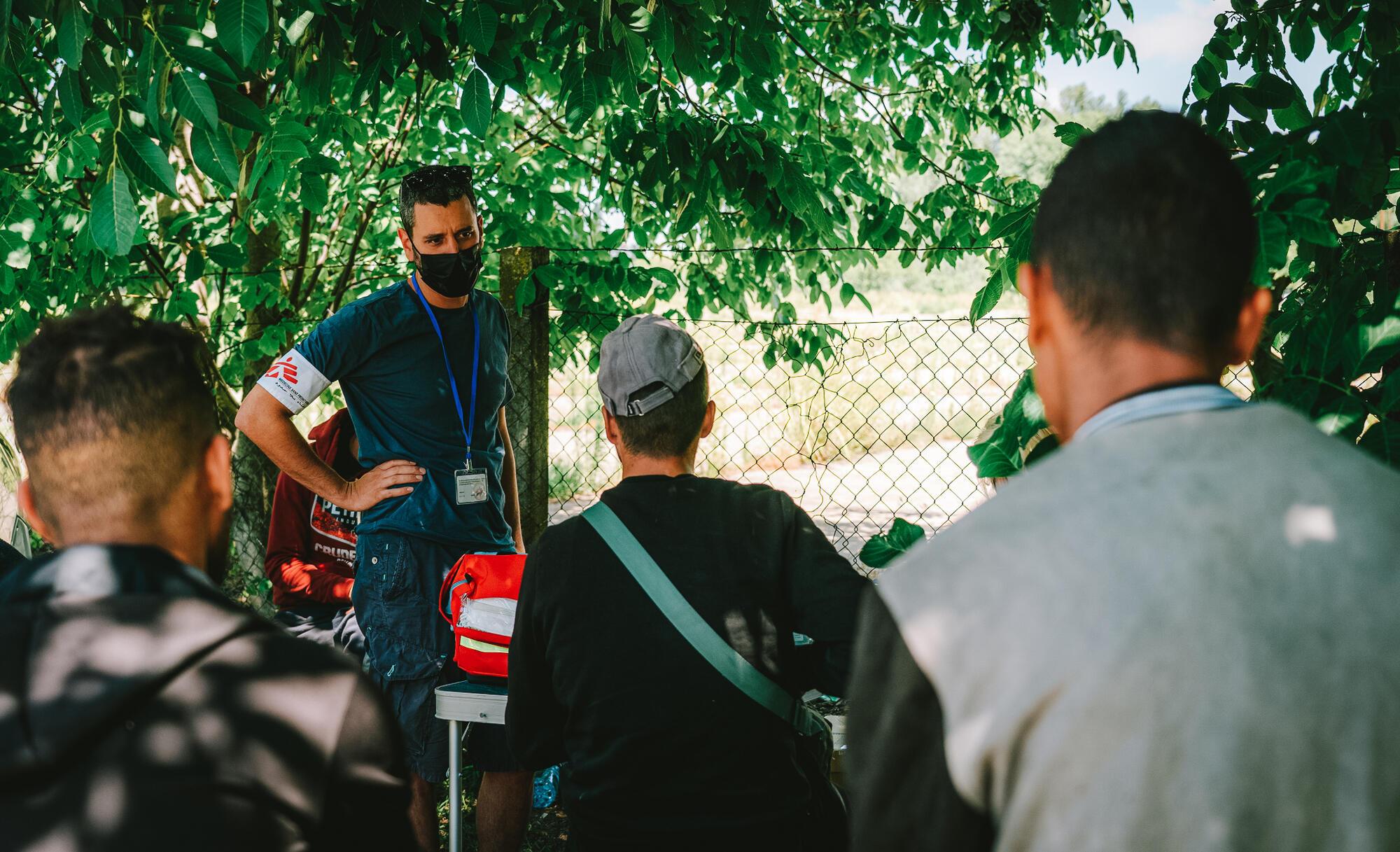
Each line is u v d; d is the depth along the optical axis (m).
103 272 3.58
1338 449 0.80
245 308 4.36
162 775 0.81
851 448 9.65
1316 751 0.69
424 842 2.65
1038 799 0.72
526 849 3.21
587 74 2.90
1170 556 0.73
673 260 4.66
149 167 2.28
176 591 0.91
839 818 1.71
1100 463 0.80
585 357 4.78
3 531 2.32
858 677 0.85
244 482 4.53
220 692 0.86
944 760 0.77
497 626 2.24
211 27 2.65
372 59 2.85
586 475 7.04
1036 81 5.47
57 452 0.92
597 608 1.56
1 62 2.29
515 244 4.64
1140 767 0.70
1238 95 2.15
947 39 5.09
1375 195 1.78
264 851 0.82
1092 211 0.85
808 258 4.64
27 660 0.84
